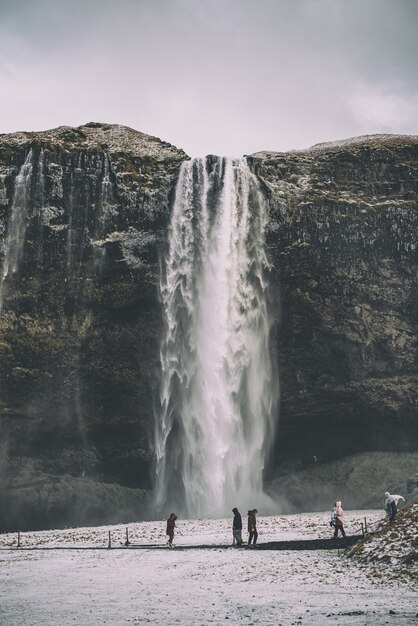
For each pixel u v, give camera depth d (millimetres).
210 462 76562
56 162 75062
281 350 76688
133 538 49312
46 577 33312
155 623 22656
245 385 76750
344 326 76000
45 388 74250
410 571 29703
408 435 78625
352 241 76125
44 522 73125
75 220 74875
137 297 75250
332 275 75688
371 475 76312
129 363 75750
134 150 78375
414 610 23688
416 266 77062
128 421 76125
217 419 76500
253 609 24625
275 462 79562
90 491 75000
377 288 76500
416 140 83938
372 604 24875
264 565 34062
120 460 76750
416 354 77062
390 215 76812
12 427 73875
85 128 83375
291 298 75750
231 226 76625
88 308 75125
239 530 41500
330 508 74438
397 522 35438
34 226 74375
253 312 76375
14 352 73875
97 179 75375
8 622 23297
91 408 75500
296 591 27812
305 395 76688
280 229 75812
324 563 33594
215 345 76562
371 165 79000
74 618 23844
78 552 42438
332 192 77312
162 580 31578
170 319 76125
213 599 26812
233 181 77000
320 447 79875
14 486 73250
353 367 76250
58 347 74562
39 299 74500
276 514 74625
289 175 78312
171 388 76562
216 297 76500
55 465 75375
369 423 78250
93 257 74625
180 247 76062
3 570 36125
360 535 41344
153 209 75750
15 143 76438
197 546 42469
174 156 78625
